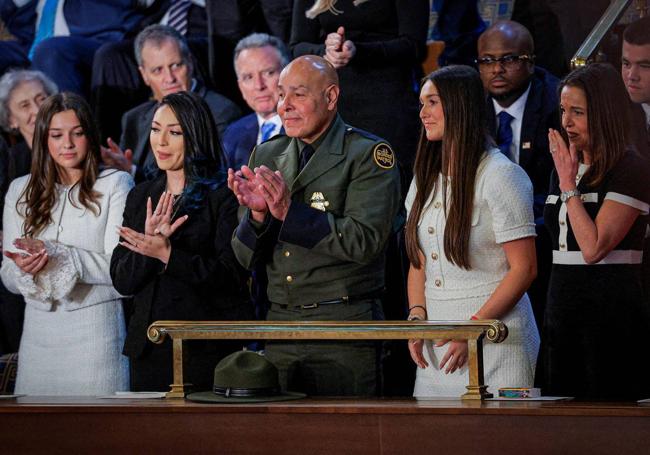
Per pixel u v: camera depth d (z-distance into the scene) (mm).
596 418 8523
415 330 9859
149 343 12344
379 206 11555
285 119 11859
